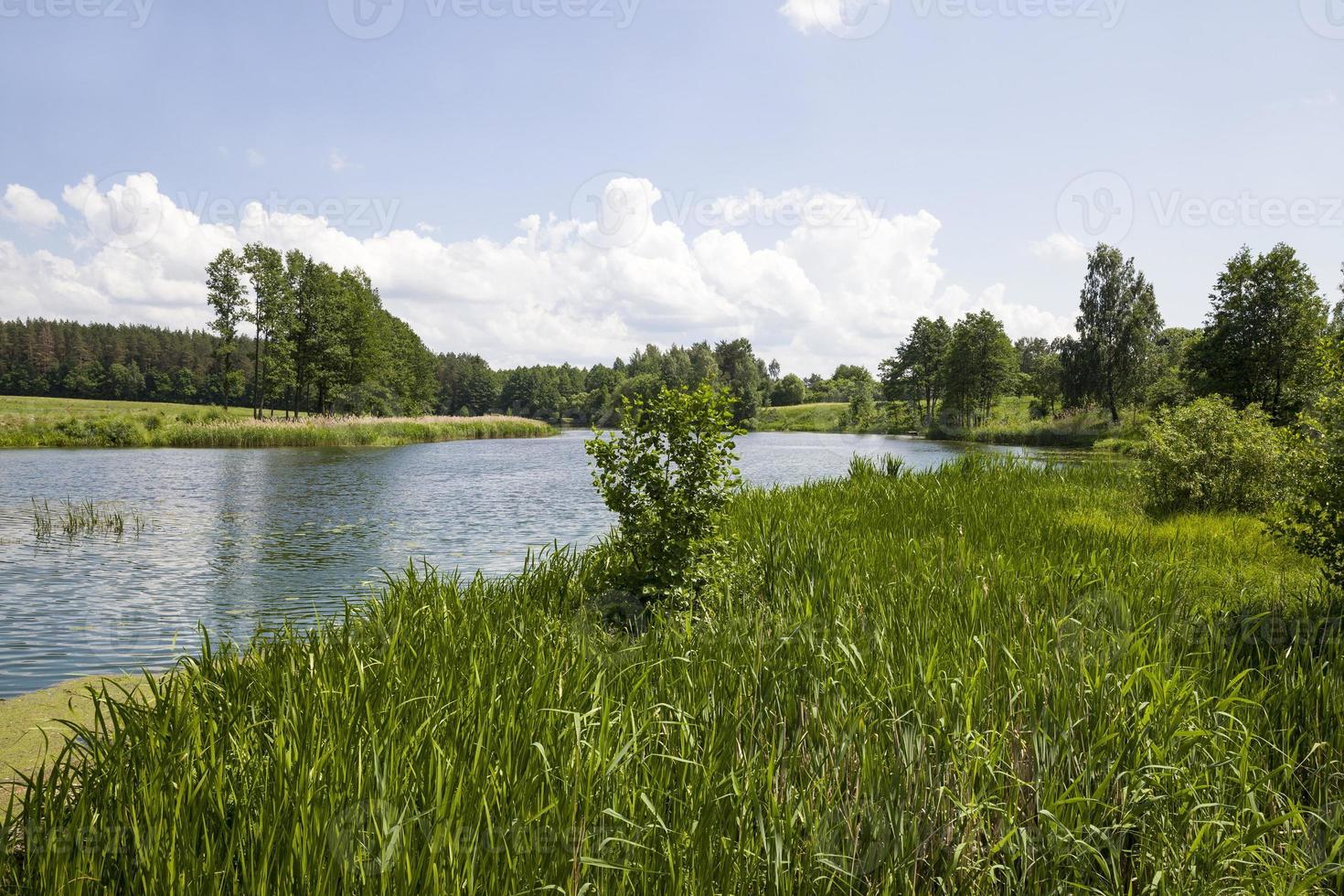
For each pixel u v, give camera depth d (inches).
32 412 1710.1
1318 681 161.6
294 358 2262.6
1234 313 1486.2
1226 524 386.3
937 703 147.2
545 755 120.4
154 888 97.0
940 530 372.5
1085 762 135.3
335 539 544.4
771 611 230.4
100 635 309.1
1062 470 712.4
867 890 111.0
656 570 264.1
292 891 97.0
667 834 111.7
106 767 124.9
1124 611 207.8
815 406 4977.9
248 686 166.7
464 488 908.0
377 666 170.9
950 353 3034.0
